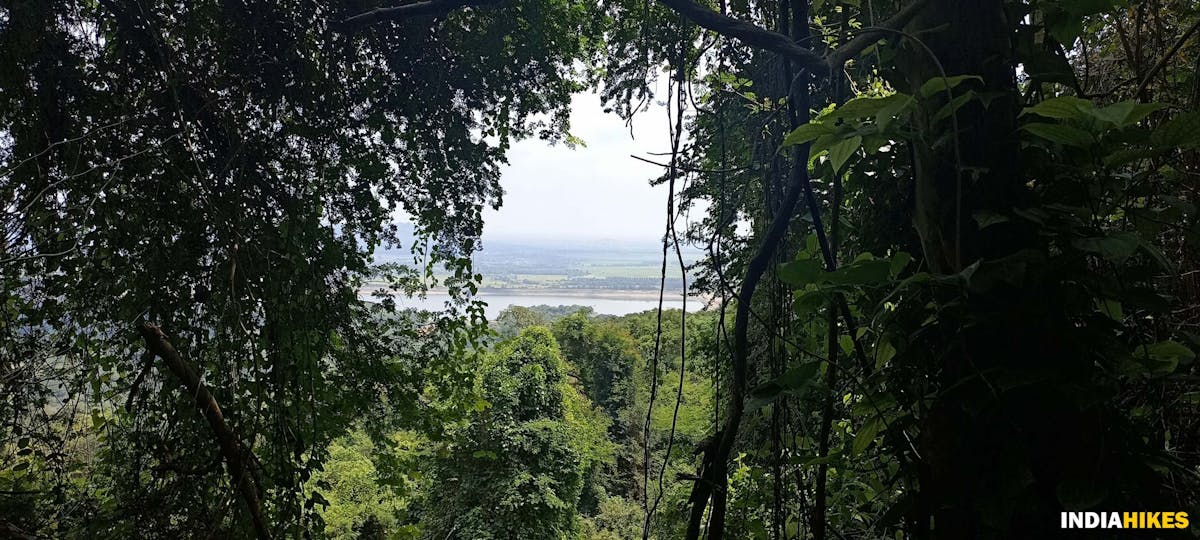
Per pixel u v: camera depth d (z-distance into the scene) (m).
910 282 0.77
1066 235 0.74
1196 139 0.69
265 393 2.05
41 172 1.68
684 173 1.34
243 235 2.00
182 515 1.91
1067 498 0.70
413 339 2.96
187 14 1.94
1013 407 0.75
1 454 1.78
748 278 1.09
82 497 1.89
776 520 1.29
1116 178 0.82
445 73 2.56
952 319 0.79
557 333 14.52
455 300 2.98
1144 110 0.65
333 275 2.47
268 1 2.00
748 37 1.02
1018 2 0.86
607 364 14.49
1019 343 0.75
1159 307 0.73
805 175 1.09
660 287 1.21
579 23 2.89
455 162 2.71
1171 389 1.04
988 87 0.80
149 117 1.87
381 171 2.49
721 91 1.85
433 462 9.17
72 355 1.88
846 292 0.91
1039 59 0.85
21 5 1.65
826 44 1.23
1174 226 0.85
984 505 0.74
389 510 9.04
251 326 1.93
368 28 2.31
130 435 1.97
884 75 0.96
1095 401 0.69
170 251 1.93
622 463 13.33
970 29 0.81
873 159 1.12
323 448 2.54
